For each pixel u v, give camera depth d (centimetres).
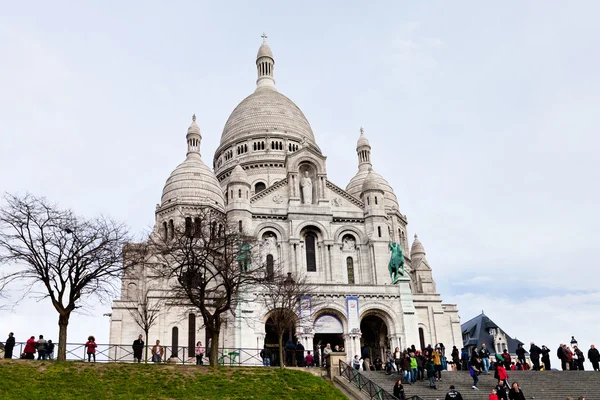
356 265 8375
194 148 10394
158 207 8919
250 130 11419
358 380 4669
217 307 5231
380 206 8588
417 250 10588
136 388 4278
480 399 4559
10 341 4816
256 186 10588
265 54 13225
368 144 11194
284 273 8006
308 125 12119
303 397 4334
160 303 7106
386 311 7456
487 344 11388
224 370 4797
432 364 4825
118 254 5262
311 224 8325
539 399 4594
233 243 6334
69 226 5025
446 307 9125
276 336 7675
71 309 4872
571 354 5825
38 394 3972
